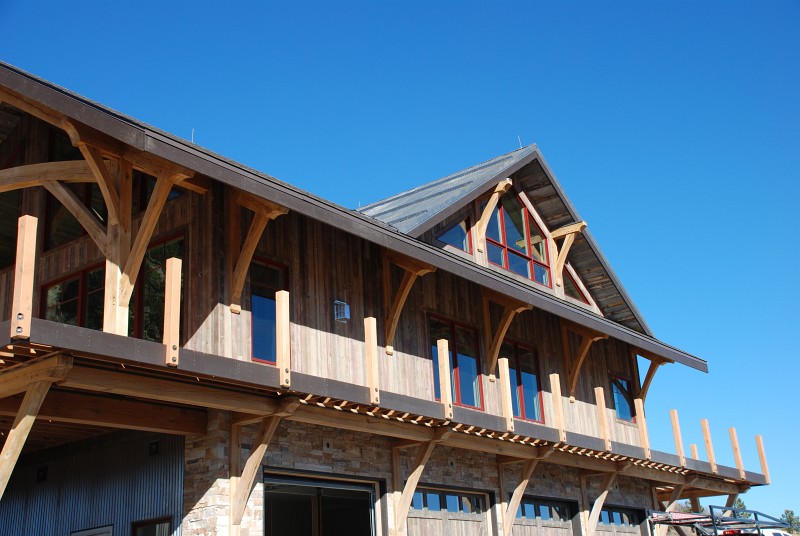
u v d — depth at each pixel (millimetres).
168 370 9438
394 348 14422
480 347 16484
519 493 15711
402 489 13914
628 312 20344
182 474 11500
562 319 19062
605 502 19297
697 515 19375
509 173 17562
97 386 9172
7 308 13961
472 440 14203
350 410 12023
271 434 11117
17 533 13555
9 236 14438
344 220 11789
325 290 13383
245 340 11812
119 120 9422
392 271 14859
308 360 12688
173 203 12453
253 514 11453
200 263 11805
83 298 13258
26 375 8852
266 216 11391
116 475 12375
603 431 16672
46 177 10695
